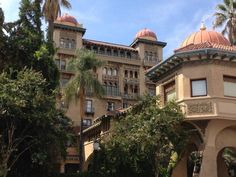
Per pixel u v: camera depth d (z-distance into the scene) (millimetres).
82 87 38594
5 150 22906
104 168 29422
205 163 23781
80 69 38781
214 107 24141
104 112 69625
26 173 27078
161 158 25078
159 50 78312
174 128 24344
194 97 24875
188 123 25281
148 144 23531
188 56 25234
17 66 28375
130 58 75875
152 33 78750
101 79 71750
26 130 23797
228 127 25781
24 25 30609
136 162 26469
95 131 43781
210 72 24859
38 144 23375
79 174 30781
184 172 27297
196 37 29641
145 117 24750
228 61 25375
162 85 28656
